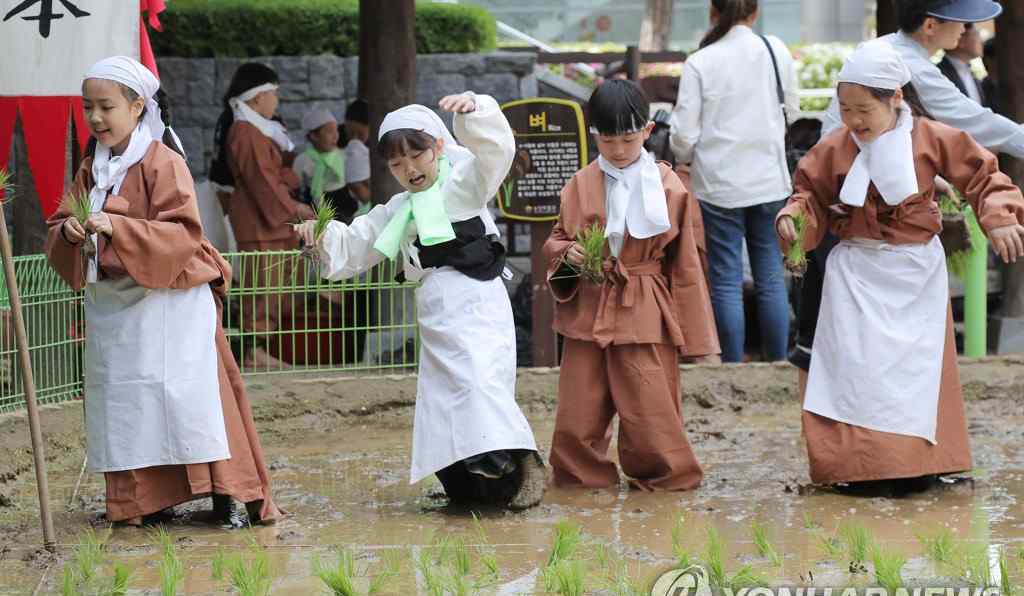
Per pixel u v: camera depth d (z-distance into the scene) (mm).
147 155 8266
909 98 9688
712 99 12422
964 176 8891
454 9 19703
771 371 12656
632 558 7480
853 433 9016
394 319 13062
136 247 7965
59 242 8203
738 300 12750
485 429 8367
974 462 10133
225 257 12680
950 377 9164
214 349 8461
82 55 9586
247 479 8492
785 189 12617
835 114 9945
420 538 8062
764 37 12680
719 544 7129
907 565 7199
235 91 14070
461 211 8688
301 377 12281
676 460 9250
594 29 29828
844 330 9109
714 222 12594
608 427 9617
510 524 8391
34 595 7020
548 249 9289
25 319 10734
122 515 8383
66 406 10820
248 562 7555
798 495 9102
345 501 9156
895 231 9055
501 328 8688
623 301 9117
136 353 8289
